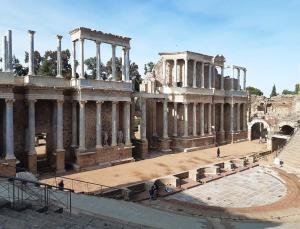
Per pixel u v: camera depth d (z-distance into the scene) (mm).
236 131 72750
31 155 37344
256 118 75062
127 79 47875
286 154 49875
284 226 25141
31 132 37500
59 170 39844
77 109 43562
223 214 28234
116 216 22547
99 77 44062
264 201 32500
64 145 43062
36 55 85938
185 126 58656
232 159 48375
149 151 56969
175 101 59031
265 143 70375
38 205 18891
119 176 38875
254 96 96875
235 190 35875
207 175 41219
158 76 63469
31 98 37406
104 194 30516
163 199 31969
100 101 43875
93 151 43000
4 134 35875
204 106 64750
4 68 34281
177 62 62000
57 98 39812
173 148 58812
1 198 18984
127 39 47312
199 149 60531
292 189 36312
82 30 41688
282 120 69438
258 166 47250
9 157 34344
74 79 42000
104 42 44531
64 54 83125
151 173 40750
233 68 71562
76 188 33000
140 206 27156
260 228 24453
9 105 34469
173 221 23969
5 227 14070
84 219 18250
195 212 28453
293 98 90875
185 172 39344
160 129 60312
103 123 46125
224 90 69062
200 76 65188
